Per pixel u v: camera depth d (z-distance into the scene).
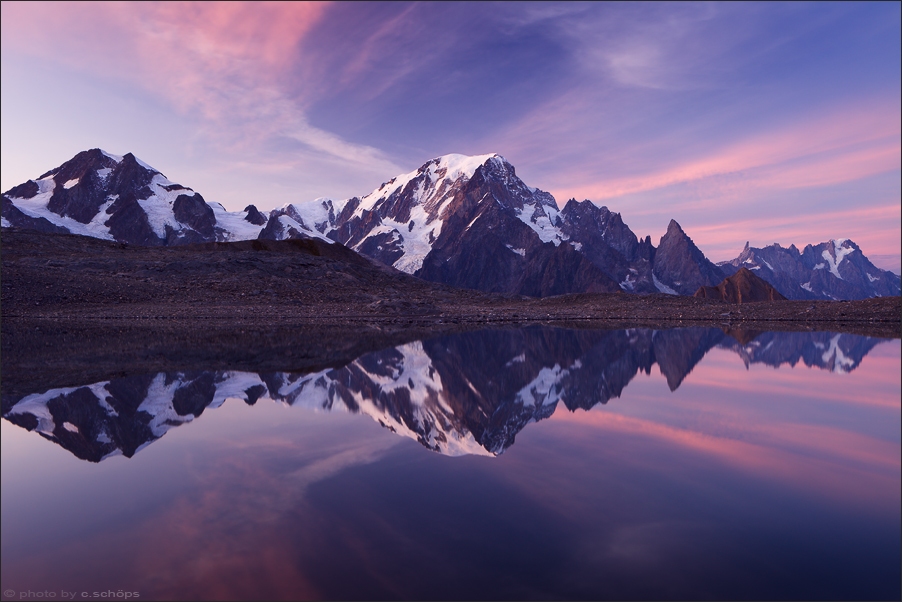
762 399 9.69
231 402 9.77
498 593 3.10
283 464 5.86
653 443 6.60
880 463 5.70
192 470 5.71
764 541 3.79
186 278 65.44
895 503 4.56
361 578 3.32
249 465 5.84
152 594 3.17
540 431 7.30
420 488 5.01
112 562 3.60
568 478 5.27
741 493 4.82
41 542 3.96
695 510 4.41
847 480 5.15
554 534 3.96
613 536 3.89
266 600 3.03
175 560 3.63
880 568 3.38
